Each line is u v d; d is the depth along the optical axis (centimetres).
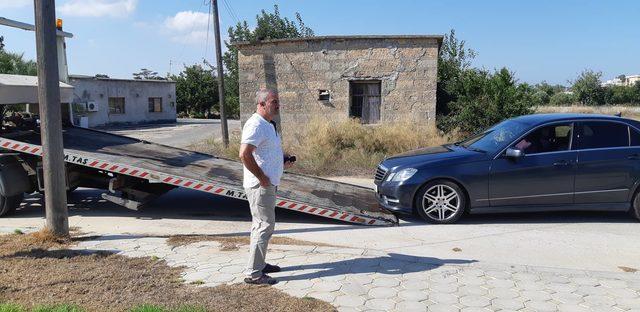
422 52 1569
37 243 587
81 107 3316
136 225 736
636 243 639
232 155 1450
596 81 5775
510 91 1587
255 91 1661
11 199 783
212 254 551
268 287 451
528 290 452
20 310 391
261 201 449
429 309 410
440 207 732
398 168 748
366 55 1584
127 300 419
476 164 728
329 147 1385
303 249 566
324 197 799
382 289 449
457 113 1636
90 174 845
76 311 392
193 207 867
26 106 952
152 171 745
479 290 450
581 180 726
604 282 473
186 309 393
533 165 724
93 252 557
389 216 757
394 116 1598
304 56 1609
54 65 579
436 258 550
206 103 5184
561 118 755
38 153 759
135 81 3803
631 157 729
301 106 1634
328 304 415
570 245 631
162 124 3772
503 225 729
